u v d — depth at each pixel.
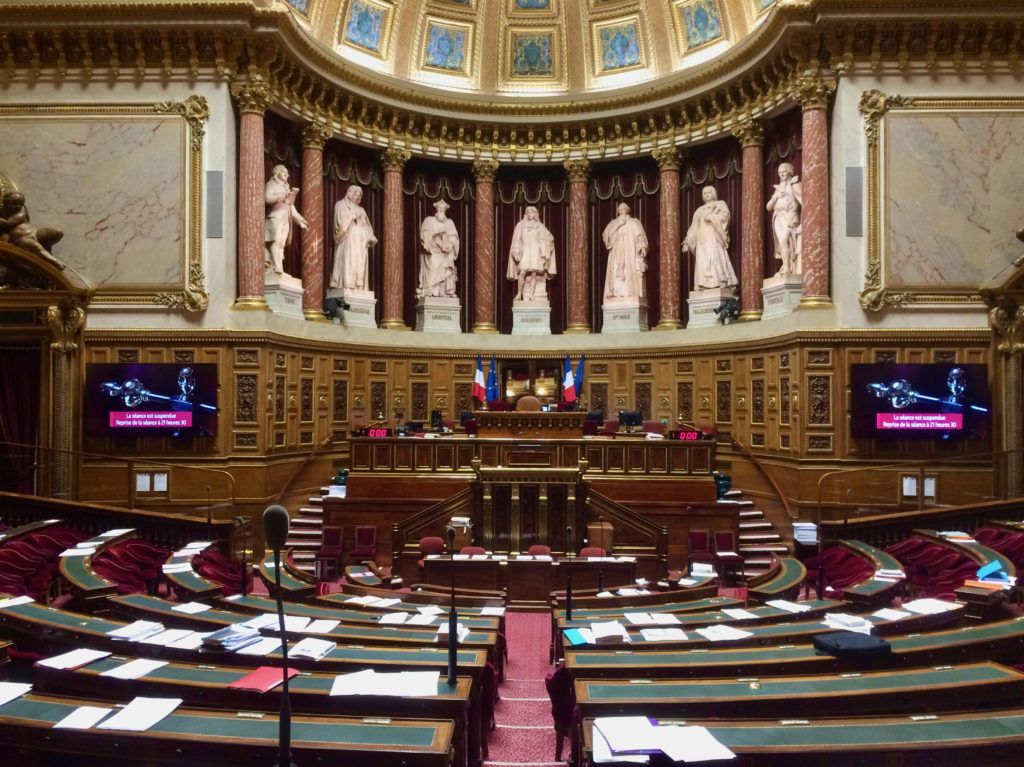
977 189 15.74
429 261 21.08
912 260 15.73
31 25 15.46
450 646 5.46
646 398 19.88
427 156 20.94
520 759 6.41
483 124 20.91
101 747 4.44
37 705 4.77
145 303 15.87
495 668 7.22
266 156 17.84
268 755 4.30
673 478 15.21
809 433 15.68
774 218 17.64
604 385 20.31
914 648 6.15
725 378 18.28
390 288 20.25
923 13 15.31
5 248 15.26
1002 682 5.30
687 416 19.17
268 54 16.17
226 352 15.80
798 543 14.41
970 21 15.30
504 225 22.11
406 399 19.84
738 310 18.67
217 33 15.70
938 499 15.27
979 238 15.68
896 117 15.82
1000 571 8.81
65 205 15.94
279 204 17.48
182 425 15.46
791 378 16.12
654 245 21.27
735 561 13.77
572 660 6.12
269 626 6.95
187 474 15.55
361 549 14.23
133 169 15.95
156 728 4.51
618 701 4.94
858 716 4.98
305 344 17.23
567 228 22.02
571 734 5.55
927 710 5.23
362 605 8.78
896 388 15.22
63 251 15.89
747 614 8.05
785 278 17.08
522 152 21.41
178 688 5.30
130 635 6.42
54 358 15.48
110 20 15.48
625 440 15.35
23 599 7.52
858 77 15.91
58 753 4.50
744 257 18.52
